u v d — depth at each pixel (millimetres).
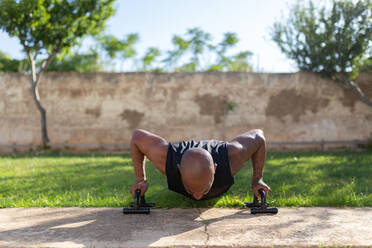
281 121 9789
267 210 2707
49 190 3898
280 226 2344
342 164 5809
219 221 2494
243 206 2975
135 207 2734
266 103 9820
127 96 10000
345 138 9648
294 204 3008
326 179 4344
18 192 3820
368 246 1948
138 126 9961
